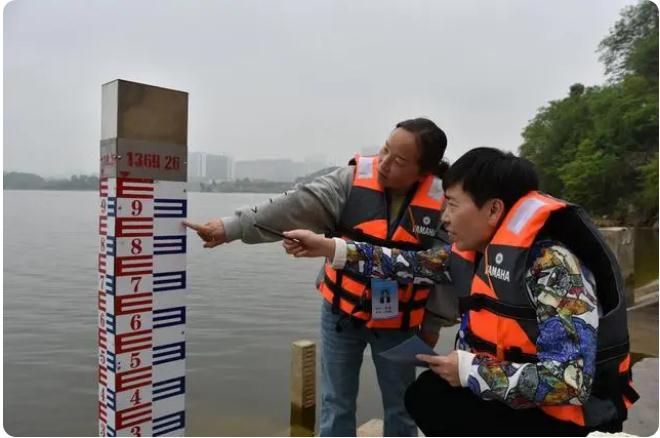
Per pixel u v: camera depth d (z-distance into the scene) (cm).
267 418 715
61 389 848
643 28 3400
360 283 238
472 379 157
